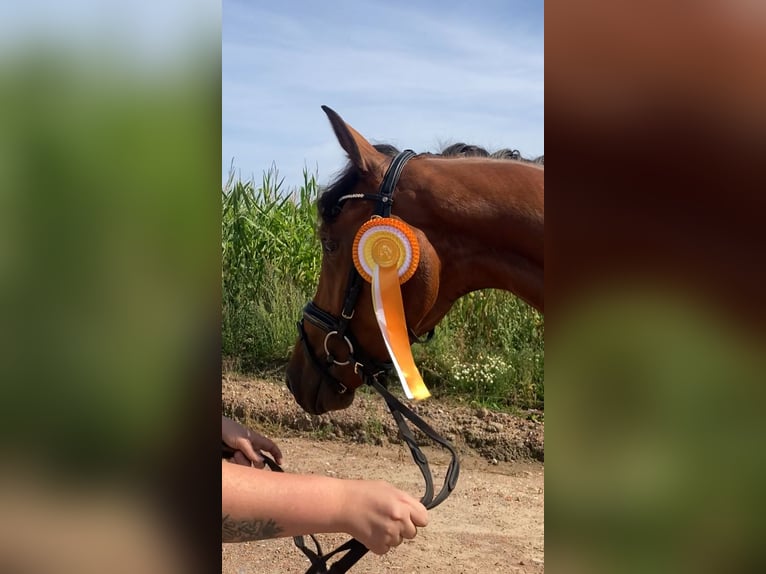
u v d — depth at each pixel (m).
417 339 1.96
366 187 1.87
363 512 1.16
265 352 5.36
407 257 1.74
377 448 4.34
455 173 1.85
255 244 5.85
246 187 6.04
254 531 1.14
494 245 1.81
